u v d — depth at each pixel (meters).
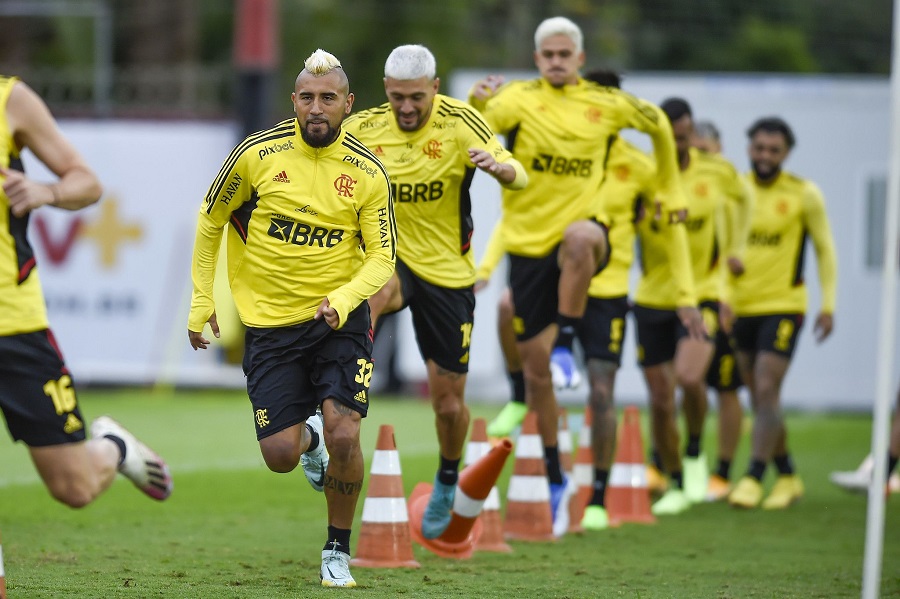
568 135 31.02
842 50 124.38
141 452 19.77
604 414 34.03
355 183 22.50
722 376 42.62
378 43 118.69
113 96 100.06
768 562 28.64
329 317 21.97
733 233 40.97
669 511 38.84
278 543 29.36
